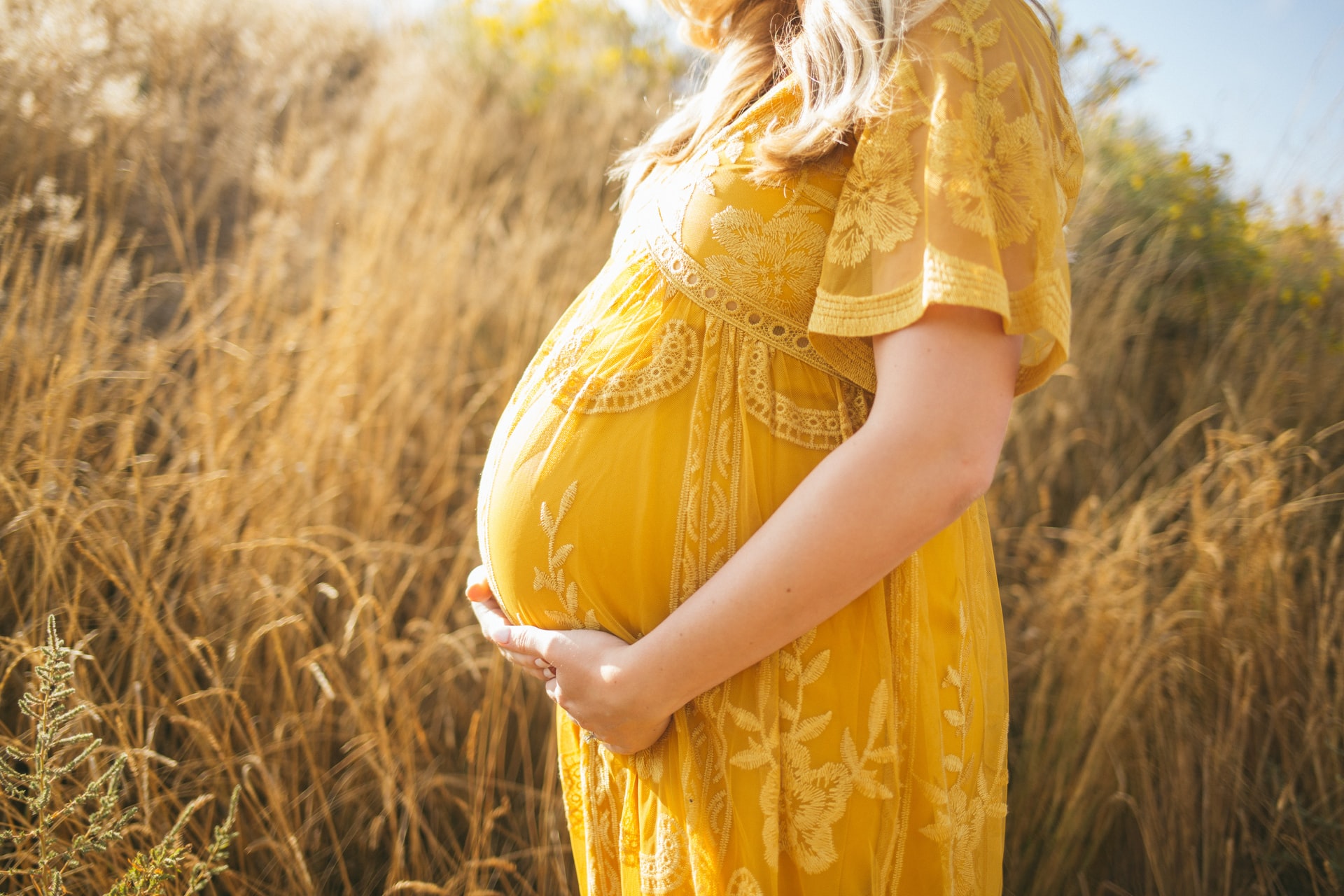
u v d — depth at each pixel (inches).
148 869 42.8
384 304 97.6
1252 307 107.0
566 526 32.7
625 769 34.5
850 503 25.0
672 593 31.5
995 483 96.3
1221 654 69.6
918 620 31.5
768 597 26.4
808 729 30.5
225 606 68.1
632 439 31.8
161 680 64.6
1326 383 94.0
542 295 112.5
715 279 30.7
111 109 104.3
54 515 64.7
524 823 68.6
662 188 34.0
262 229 103.0
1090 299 110.2
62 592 62.1
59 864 49.9
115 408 77.6
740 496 30.8
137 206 104.5
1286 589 71.0
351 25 166.7
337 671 65.1
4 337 71.0
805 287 30.0
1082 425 100.9
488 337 106.7
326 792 65.0
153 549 64.0
